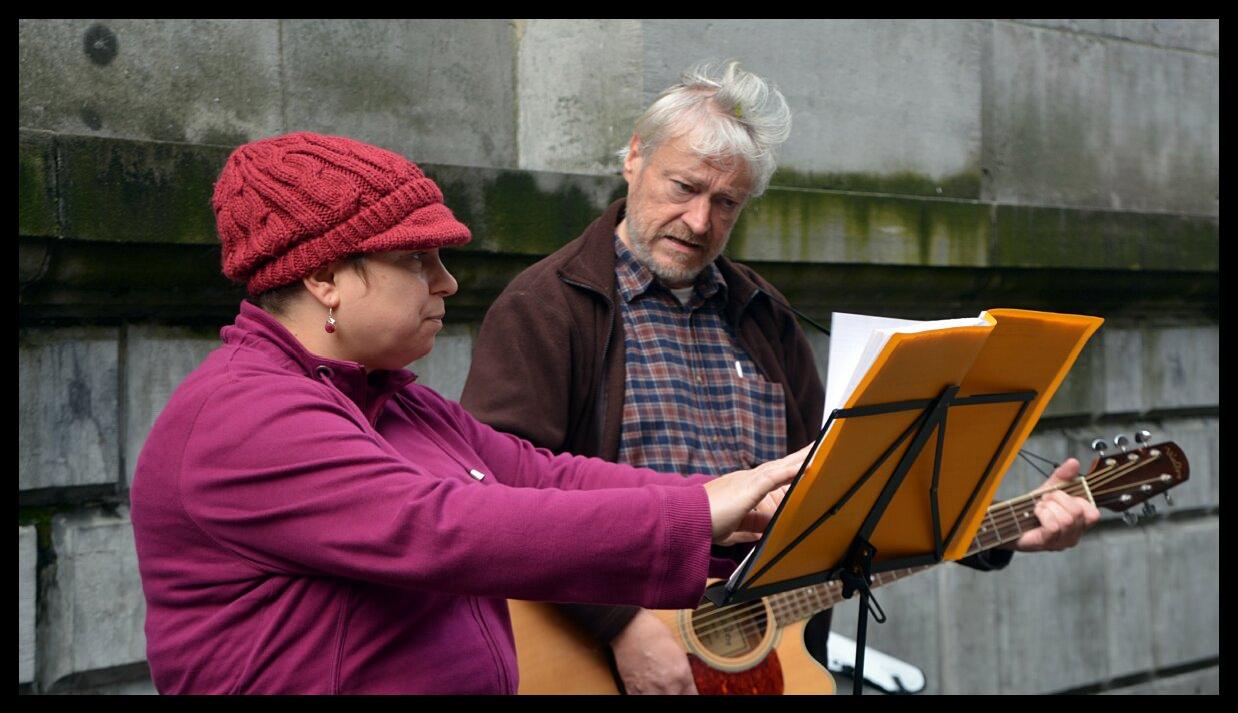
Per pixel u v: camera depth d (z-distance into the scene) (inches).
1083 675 167.3
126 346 101.7
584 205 119.5
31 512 98.1
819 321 141.6
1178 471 99.3
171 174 98.0
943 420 64.6
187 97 104.9
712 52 129.0
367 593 58.1
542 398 88.4
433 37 120.6
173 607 58.0
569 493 56.5
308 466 54.9
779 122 93.0
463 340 118.5
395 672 58.4
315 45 112.4
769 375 98.8
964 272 150.3
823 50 138.3
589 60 125.2
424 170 109.3
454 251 112.0
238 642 56.9
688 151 90.4
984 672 157.8
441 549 53.9
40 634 97.6
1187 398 179.2
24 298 96.3
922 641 152.7
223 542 56.4
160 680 58.9
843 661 133.6
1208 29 181.8
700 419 94.0
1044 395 71.1
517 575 54.4
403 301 60.5
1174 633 176.1
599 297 92.7
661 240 92.4
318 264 58.7
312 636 56.9
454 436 69.1
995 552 101.3
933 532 72.2
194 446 56.1
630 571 55.4
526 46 128.2
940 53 148.3
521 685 89.6
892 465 64.5
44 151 92.3
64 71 98.5
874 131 142.8
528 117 128.6
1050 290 162.1
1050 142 164.4
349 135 114.7
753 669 96.0
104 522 100.4
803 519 61.1
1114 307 173.0
